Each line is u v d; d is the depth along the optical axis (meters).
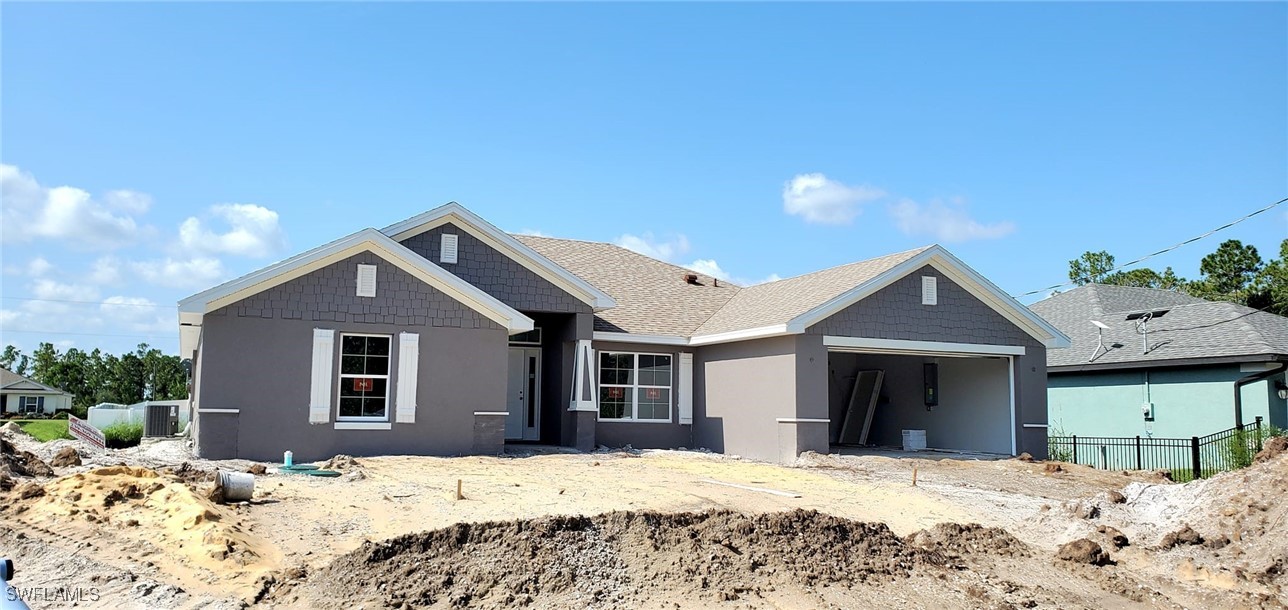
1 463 11.36
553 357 22.45
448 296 18.34
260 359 16.91
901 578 9.64
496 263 20.61
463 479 13.77
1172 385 24.48
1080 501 13.20
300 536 9.57
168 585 8.02
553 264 20.84
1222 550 11.23
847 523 10.52
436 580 8.35
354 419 17.55
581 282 20.97
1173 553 11.23
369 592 8.05
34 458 12.14
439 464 16.08
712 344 22.20
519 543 9.01
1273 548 10.84
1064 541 12.05
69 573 8.20
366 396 17.69
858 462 18.34
